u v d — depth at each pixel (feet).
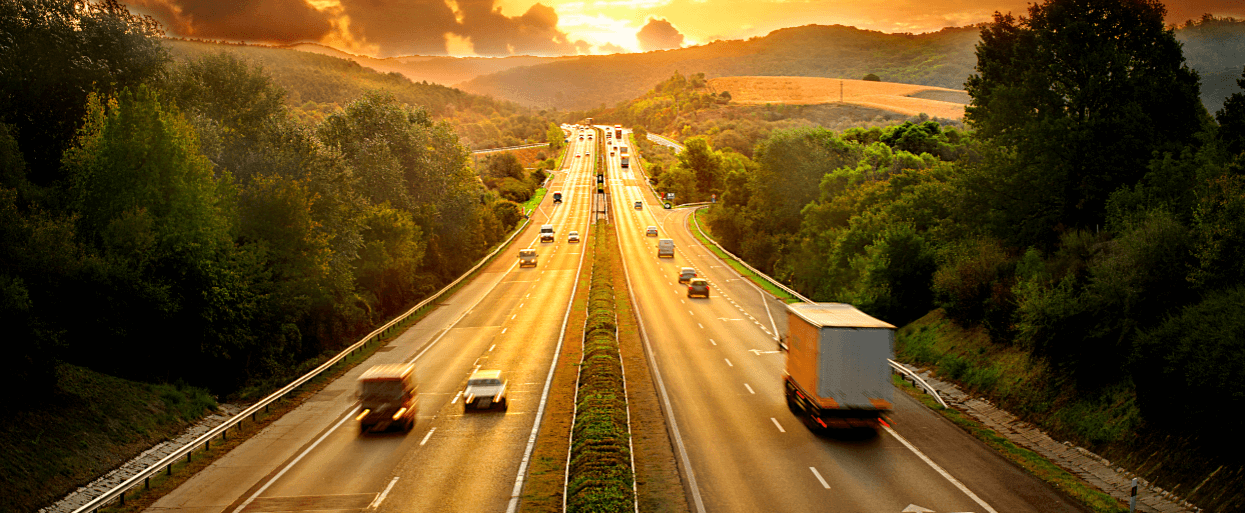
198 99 170.91
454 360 142.31
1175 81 129.90
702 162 596.29
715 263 294.46
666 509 67.46
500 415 103.40
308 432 97.91
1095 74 129.70
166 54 168.96
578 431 91.04
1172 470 70.74
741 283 246.27
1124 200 108.58
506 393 114.32
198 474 82.12
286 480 78.69
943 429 91.97
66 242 99.91
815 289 210.18
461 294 233.96
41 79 142.10
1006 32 192.65
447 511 69.00
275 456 87.71
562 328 171.63
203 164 127.03
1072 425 87.56
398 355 148.56
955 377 117.08
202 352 120.06
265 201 148.36
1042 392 96.27
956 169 166.91
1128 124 122.01
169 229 119.65
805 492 70.64
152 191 120.26
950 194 153.99
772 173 310.04
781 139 310.24
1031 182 130.52
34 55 142.31
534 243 368.89
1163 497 68.59
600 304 189.88
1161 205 92.22
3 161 111.96
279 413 108.47
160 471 83.41
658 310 195.62
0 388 84.28
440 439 92.48
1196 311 73.15
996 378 107.24
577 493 69.77
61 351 94.17
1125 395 83.51
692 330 167.53
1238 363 64.54
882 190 220.64
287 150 173.06
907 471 76.02
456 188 287.48
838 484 72.54
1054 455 83.56
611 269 264.11
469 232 296.30
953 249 145.79
